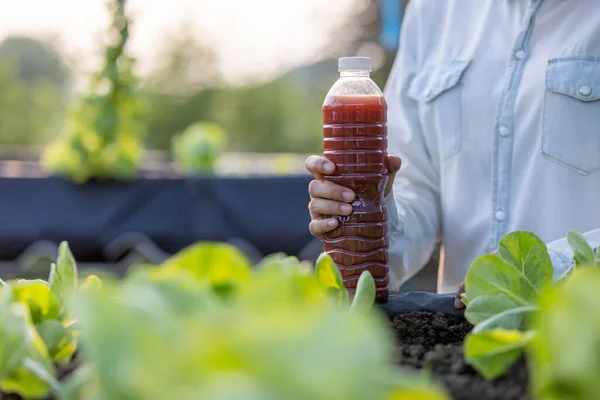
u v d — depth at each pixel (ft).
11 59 38.55
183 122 37.91
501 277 2.52
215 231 11.24
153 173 12.84
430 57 5.84
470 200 5.52
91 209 11.22
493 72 5.46
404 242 5.07
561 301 1.70
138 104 12.64
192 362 1.41
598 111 5.04
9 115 37.91
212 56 37.96
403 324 3.20
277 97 38.09
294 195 11.36
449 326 3.21
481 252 5.50
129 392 1.45
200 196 11.27
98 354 1.50
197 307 1.70
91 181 11.31
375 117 3.89
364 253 3.83
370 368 1.37
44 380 2.02
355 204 3.84
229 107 38.14
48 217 11.16
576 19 5.21
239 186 11.28
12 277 12.20
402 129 5.80
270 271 1.96
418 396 1.59
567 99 5.09
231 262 2.08
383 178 3.92
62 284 2.60
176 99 37.91
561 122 5.12
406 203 5.57
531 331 2.06
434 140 5.71
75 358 2.59
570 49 5.13
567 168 5.13
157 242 11.24
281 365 1.33
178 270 2.06
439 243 6.21
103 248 11.24
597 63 5.06
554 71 5.14
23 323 2.07
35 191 11.21
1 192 11.19
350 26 37.32
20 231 11.14
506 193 5.38
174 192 11.28
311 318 1.41
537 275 2.81
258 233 11.28
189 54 37.76
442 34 5.82
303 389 1.33
